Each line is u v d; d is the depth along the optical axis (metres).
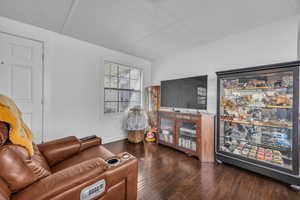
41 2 1.67
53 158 1.44
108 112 3.39
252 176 1.95
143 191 1.61
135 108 3.56
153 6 1.73
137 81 3.98
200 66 2.95
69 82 2.64
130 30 2.36
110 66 3.41
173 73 3.53
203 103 2.73
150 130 3.69
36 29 2.26
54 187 0.79
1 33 2.00
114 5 1.71
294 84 1.66
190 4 1.69
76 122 2.74
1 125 0.88
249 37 2.30
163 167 2.19
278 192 1.61
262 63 2.17
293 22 1.92
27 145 0.99
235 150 2.28
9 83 2.07
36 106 2.30
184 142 2.73
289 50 1.95
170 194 1.57
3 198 0.68
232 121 2.28
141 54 3.61
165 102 3.48
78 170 0.93
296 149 1.66
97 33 2.48
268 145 2.02
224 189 1.66
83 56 2.81
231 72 2.16
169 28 2.29
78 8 1.78
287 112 1.84
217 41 2.69
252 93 2.16
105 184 0.98
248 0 1.62
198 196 1.54
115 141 3.43
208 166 2.23
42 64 2.34
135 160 1.22
